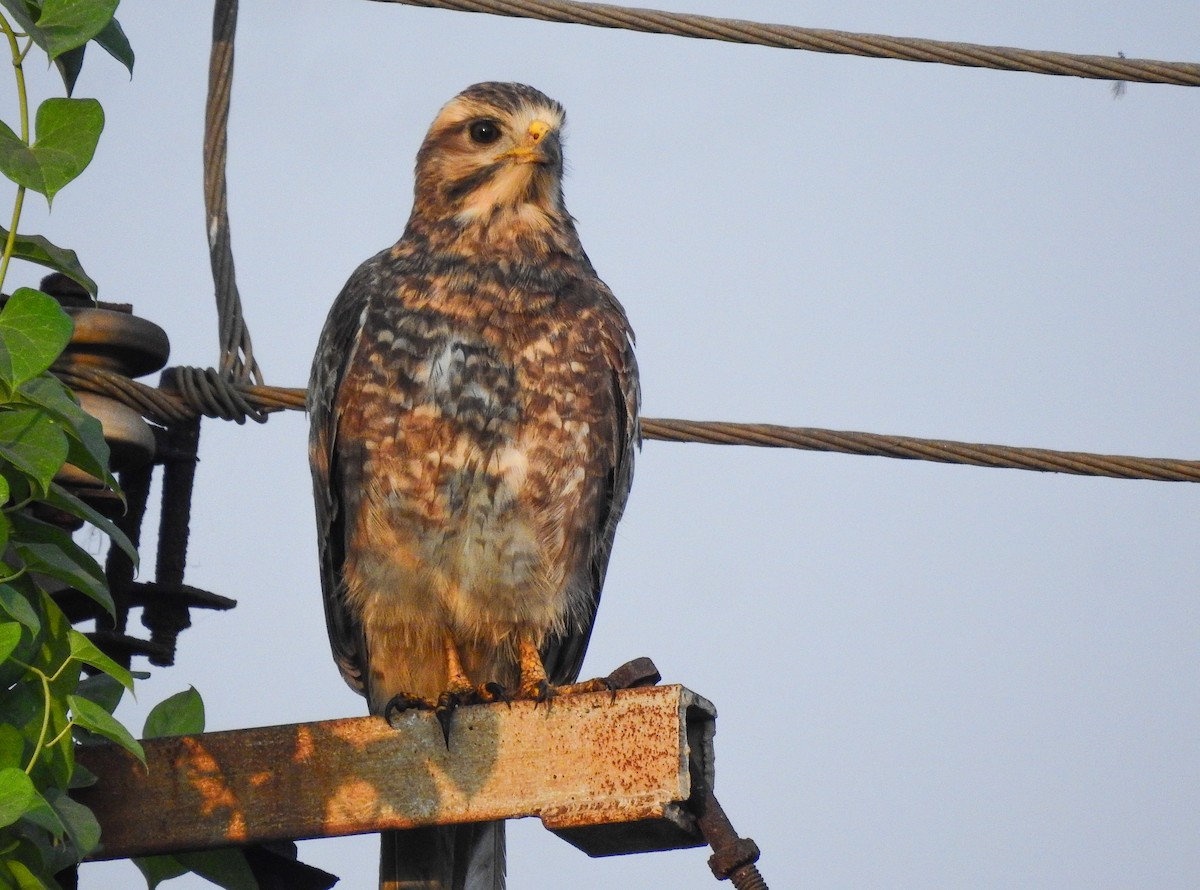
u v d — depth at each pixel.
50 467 7.10
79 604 9.56
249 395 11.05
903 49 11.41
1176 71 11.55
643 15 11.33
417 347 11.34
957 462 11.16
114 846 8.05
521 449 11.28
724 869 7.57
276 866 8.57
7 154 7.11
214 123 11.73
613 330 11.70
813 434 11.22
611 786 7.75
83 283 7.60
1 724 7.20
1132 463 11.14
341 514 11.73
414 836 9.68
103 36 8.02
